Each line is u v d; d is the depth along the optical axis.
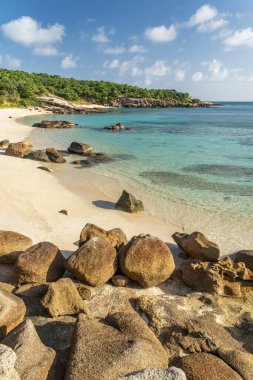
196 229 15.61
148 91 184.12
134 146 40.00
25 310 8.15
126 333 7.15
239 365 6.99
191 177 25.16
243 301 10.02
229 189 21.98
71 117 87.88
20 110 98.50
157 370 5.94
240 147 39.78
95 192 20.97
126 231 15.16
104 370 6.02
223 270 10.85
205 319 8.90
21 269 9.94
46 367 6.21
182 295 10.12
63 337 7.97
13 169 25.12
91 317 7.90
